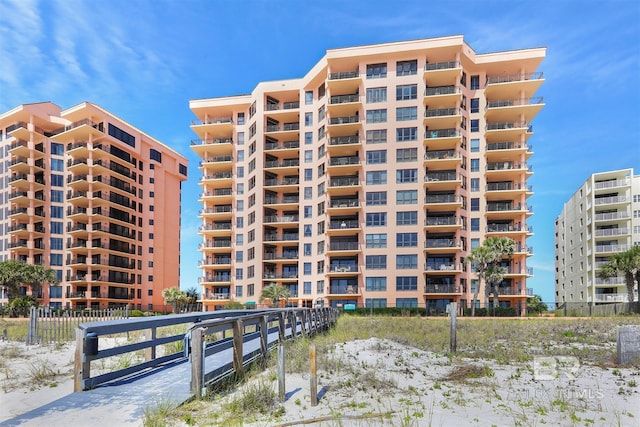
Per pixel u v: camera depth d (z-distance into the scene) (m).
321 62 56.12
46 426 6.48
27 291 62.00
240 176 66.25
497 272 47.38
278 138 63.12
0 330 24.48
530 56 52.19
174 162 82.81
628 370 12.34
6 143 68.81
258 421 7.22
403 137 51.88
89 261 63.75
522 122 53.41
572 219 75.69
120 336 20.38
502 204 53.25
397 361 13.26
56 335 20.67
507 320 33.91
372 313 44.09
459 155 50.91
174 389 8.48
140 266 72.62
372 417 7.53
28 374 11.74
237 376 9.78
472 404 8.65
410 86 52.28
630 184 63.94
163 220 78.06
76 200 64.44
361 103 53.28
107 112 68.88
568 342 19.02
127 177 70.00
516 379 11.13
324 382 10.22
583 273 69.81
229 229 65.25
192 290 65.31
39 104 67.25
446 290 48.41
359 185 52.34
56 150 67.25
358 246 51.62
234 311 12.78
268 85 62.19
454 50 51.62
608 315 39.84
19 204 66.62
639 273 44.16
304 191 58.62
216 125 65.88
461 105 53.03
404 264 50.06
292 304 56.69
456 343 16.94
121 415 6.96
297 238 59.47
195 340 8.27
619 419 7.76
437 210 51.62
